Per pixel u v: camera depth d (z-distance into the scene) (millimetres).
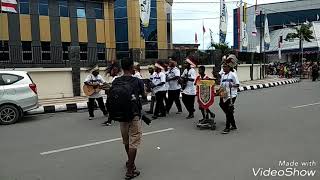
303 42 54250
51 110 14125
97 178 5949
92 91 11672
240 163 6453
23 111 11742
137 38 34719
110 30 34094
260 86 24109
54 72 17578
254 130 9273
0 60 18047
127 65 6020
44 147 8156
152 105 12336
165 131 9453
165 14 36625
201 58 24891
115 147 7926
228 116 9094
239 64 29047
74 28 31281
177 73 12242
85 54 22625
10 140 9031
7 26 28062
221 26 26047
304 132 8836
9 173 6344
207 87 9586
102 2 32812
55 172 6324
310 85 25547
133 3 34562
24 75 11914
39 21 29500
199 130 9516
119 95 5805
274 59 57375
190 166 6387
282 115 11539
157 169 6289
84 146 8102
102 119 11797
